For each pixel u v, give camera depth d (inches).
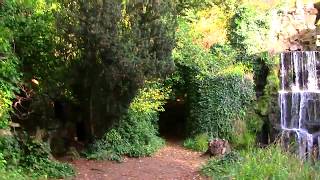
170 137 722.2
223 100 639.8
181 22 710.5
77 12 423.5
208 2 759.7
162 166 491.8
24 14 451.2
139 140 568.1
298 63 727.1
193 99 660.1
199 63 668.7
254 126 637.9
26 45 444.8
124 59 425.7
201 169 458.9
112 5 419.8
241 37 737.0
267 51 718.5
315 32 799.1
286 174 315.9
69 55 448.8
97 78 445.4
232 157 449.7
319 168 327.6
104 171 446.3
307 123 655.1
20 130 422.0
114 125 523.2
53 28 449.4
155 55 454.3
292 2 821.9
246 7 753.0
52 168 400.2
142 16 450.6
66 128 488.7
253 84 669.9
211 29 746.8
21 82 425.4
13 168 352.8
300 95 666.8
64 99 478.3
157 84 604.7
